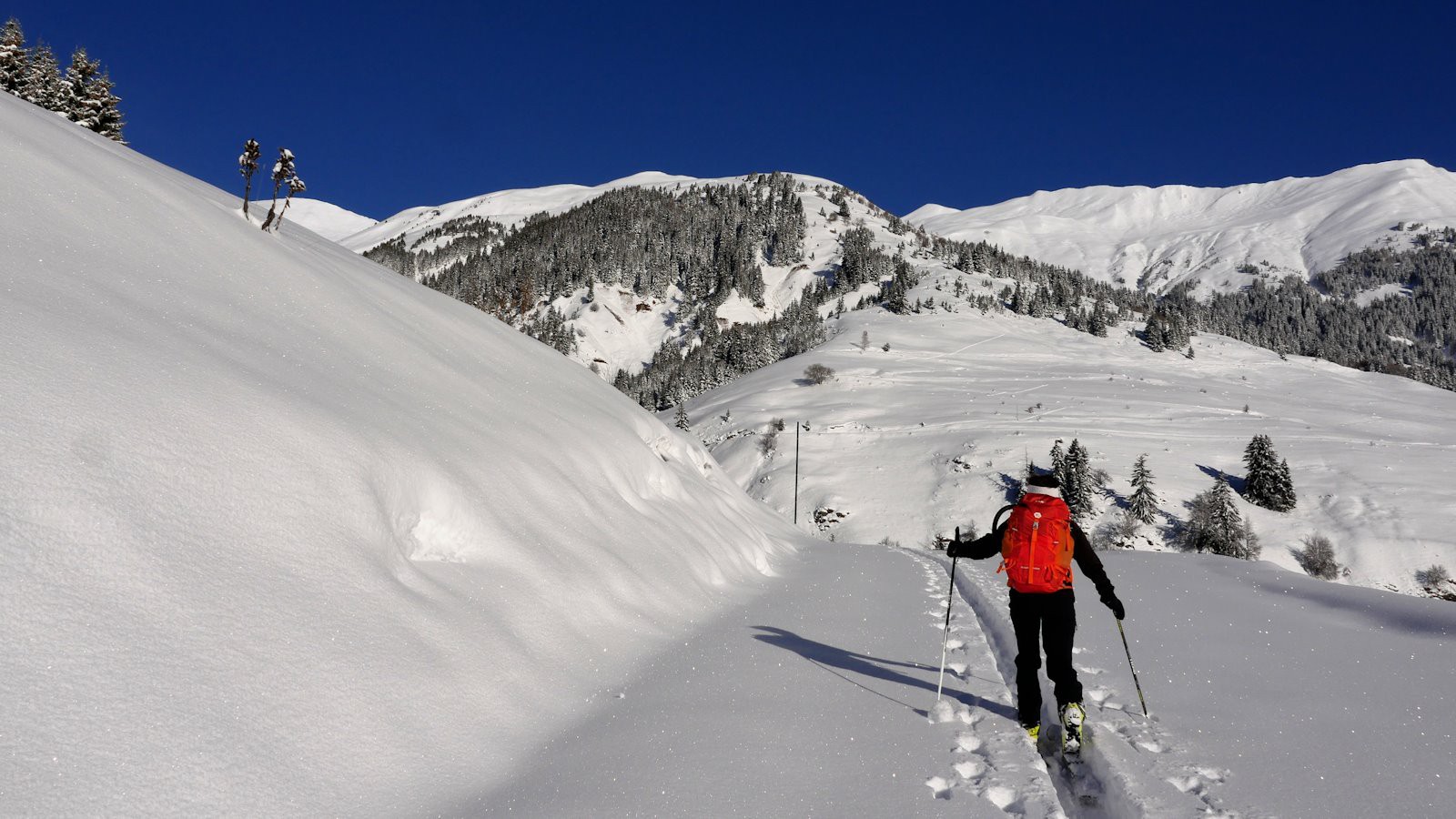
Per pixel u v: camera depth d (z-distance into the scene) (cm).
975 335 17300
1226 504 7406
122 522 277
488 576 443
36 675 219
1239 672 536
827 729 382
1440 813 308
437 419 570
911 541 8031
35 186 484
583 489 679
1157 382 13562
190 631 266
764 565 1062
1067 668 402
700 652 511
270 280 616
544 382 956
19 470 260
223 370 404
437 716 317
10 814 187
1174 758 370
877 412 11712
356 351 602
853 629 645
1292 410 11969
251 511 333
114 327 378
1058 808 296
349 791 259
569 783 301
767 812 286
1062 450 9012
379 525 395
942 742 375
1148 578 1041
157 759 223
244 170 800
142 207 567
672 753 335
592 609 498
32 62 3797
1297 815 306
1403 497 7912
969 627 677
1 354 298
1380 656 582
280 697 271
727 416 12200
